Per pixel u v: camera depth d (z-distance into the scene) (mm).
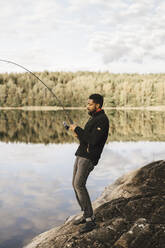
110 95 91875
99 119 2979
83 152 3023
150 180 4523
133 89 90250
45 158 9742
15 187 6172
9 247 3488
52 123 28031
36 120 32781
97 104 3061
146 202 3514
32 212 4668
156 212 3275
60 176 7148
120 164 8547
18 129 21594
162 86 85500
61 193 5719
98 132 2926
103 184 6352
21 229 4016
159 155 10094
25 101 88250
